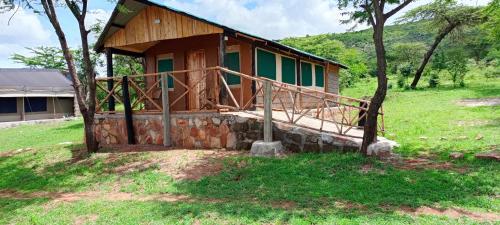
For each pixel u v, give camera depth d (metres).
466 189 5.75
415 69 35.59
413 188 5.88
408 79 34.53
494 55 35.88
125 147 10.52
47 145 13.12
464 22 25.89
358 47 60.72
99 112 11.78
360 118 10.29
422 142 9.49
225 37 10.23
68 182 8.11
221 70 9.47
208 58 12.14
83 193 7.29
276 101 13.35
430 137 10.10
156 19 11.25
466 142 9.05
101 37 12.03
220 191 6.43
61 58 37.72
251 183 6.66
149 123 10.66
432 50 27.64
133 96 14.17
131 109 10.91
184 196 6.38
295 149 8.78
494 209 4.97
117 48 12.80
